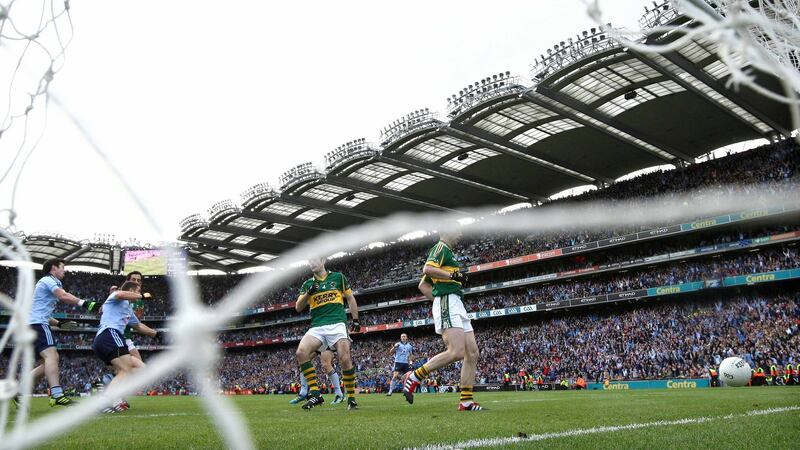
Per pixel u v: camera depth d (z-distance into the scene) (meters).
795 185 32.38
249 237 54.22
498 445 3.38
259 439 3.86
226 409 1.04
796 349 27.59
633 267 37.97
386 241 53.81
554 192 45.66
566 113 30.28
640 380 31.56
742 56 1.35
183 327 1.04
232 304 1.09
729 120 33.25
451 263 7.17
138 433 4.67
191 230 50.94
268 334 60.81
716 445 3.19
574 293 40.44
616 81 28.14
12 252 1.40
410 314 50.00
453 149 36.06
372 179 41.03
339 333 8.55
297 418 6.17
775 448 3.04
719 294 35.38
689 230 35.38
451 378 40.62
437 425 4.78
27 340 1.20
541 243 43.22
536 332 40.84
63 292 8.47
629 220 39.56
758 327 30.31
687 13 1.43
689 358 31.38
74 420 0.99
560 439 3.59
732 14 1.28
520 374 36.25
